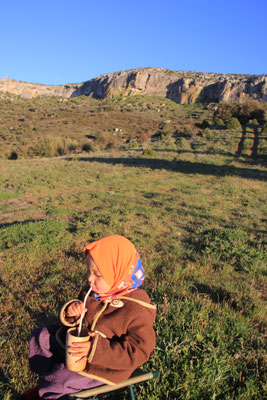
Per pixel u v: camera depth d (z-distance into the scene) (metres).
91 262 1.53
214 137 40.81
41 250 6.10
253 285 4.94
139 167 22.64
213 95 128.38
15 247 6.19
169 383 2.52
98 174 19.19
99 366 1.50
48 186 15.30
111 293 1.58
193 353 2.84
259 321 3.79
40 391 1.52
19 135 63.34
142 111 100.31
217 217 9.59
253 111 65.00
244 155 29.58
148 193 13.88
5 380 2.60
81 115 89.88
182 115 93.94
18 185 15.19
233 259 5.86
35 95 177.25
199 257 5.94
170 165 23.84
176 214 9.70
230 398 2.45
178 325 3.20
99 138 52.00
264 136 38.81
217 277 5.09
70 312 1.57
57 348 1.60
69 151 45.72
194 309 3.60
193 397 2.40
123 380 1.53
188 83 136.62
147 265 5.37
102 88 164.25
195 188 15.19
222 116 66.31
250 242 7.11
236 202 12.26
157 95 143.50
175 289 4.42
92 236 7.16
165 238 7.17
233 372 2.72
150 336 1.54
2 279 4.87
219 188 15.26
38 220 8.81
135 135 63.41
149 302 1.67
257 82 119.81
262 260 5.89
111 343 1.49
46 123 78.44
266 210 11.03
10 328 3.49
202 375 2.57
